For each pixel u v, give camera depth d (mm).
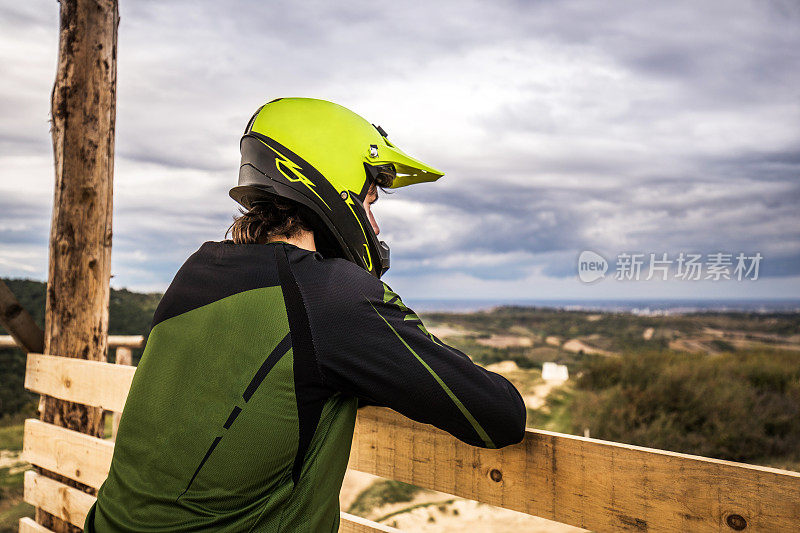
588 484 1008
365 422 1359
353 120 1083
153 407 846
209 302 877
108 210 2762
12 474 6547
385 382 810
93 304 2695
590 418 8484
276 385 789
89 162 2672
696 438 7500
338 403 855
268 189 972
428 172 1166
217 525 768
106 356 2768
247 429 776
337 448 850
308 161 991
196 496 778
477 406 836
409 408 832
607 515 985
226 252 942
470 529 5141
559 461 1044
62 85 2664
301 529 811
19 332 2578
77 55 2670
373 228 1145
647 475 940
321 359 803
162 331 905
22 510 5387
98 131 2701
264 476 784
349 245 1007
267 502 783
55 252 2662
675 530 909
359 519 1437
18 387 11180
